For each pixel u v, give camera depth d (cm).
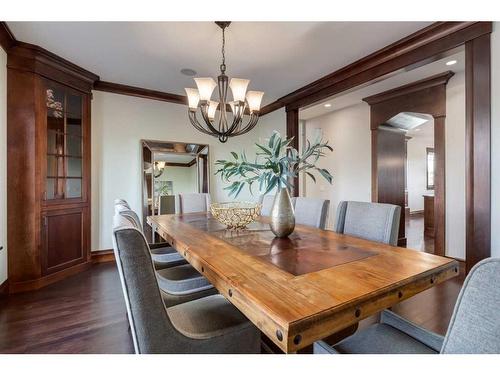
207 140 458
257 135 507
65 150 313
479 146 212
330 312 80
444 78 343
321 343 102
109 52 277
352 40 254
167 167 418
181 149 430
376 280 102
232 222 202
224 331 112
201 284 167
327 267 116
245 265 119
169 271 190
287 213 170
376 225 179
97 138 366
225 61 298
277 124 457
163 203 411
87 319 214
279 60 296
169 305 156
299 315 77
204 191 448
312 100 375
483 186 210
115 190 379
